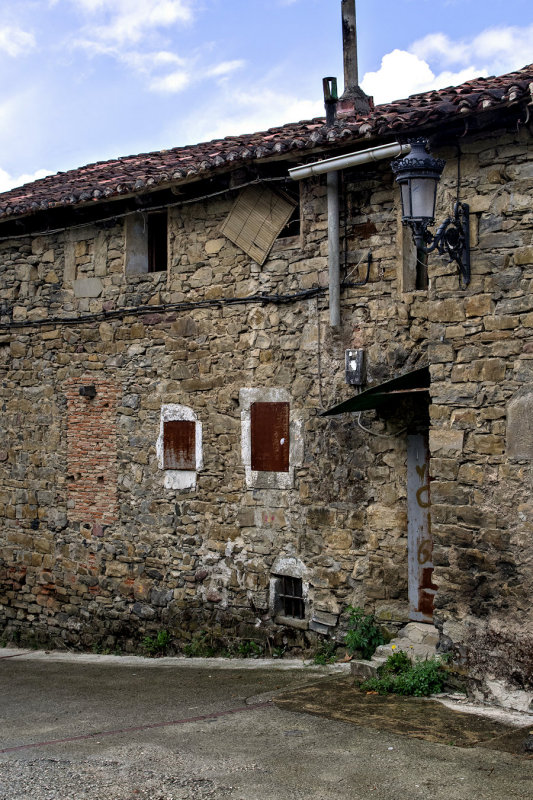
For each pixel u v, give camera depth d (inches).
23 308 453.7
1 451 467.8
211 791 202.7
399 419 321.7
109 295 417.4
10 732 269.6
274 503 358.3
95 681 347.9
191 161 383.6
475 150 270.2
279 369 355.9
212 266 378.3
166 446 396.2
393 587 322.0
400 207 319.9
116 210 414.0
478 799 191.9
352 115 359.6
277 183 357.7
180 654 387.5
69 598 435.8
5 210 426.0
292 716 262.2
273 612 358.3
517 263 260.5
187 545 389.1
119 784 210.1
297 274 350.3
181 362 390.0
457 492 271.0
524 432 256.7
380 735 238.1
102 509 421.7
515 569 257.9
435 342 277.0
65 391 437.1
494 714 252.4
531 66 327.0
